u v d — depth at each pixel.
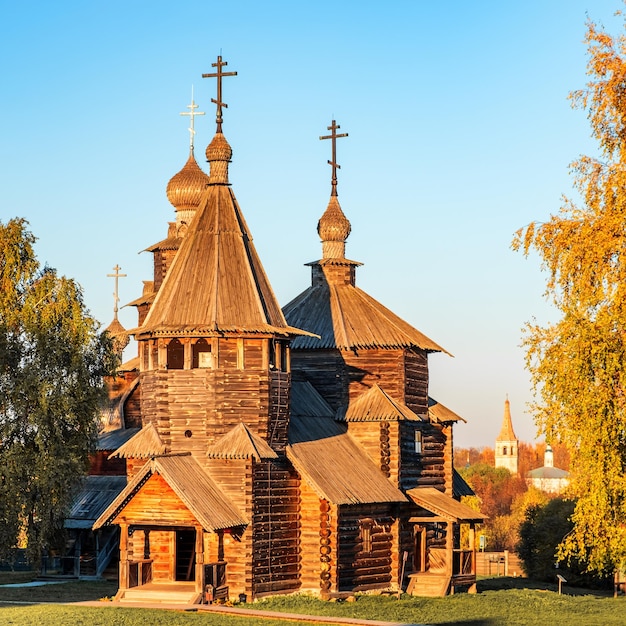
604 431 42.84
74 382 72.25
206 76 69.44
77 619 51.06
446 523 73.25
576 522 45.16
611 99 44.34
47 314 71.81
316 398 73.19
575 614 63.78
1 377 71.06
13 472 68.50
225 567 61.59
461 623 57.34
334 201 79.94
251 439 62.34
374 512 68.69
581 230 44.28
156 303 65.31
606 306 43.66
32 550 69.94
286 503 64.69
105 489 77.56
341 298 77.19
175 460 61.12
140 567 61.91
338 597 64.25
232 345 63.56
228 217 67.12
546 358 44.69
